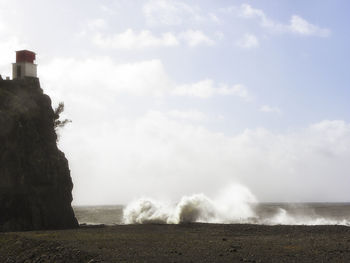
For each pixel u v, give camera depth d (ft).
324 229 157.48
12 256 99.66
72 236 139.54
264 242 119.55
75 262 89.66
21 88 230.48
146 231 163.32
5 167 199.21
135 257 93.30
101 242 120.78
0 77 227.81
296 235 141.79
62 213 217.15
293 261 88.99
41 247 102.94
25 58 241.76
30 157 210.18
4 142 201.67
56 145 233.76
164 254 97.60
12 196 198.39
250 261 88.84
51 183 214.28
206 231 160.45
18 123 210.79
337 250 102.42
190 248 107.34
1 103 213.05
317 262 87.86
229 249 103.55
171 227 181.27
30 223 198.49
